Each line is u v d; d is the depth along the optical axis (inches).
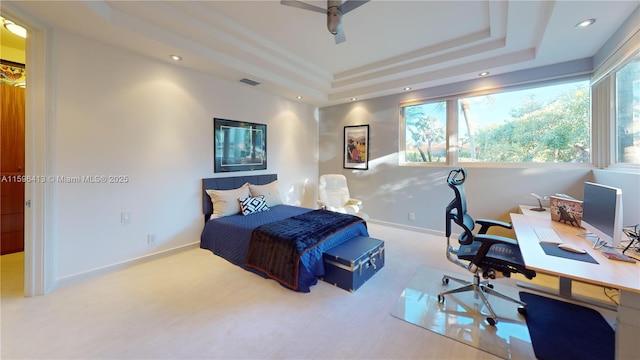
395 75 150.4
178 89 127.7
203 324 74.2
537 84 126.9
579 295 89.7
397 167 177.2
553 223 88.7
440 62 130.9
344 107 203.9
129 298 87.1
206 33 104.9
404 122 178.1
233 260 118.1
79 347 64.2
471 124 150.1
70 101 93.7
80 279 98.0
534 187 129.9
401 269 112.5
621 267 52.7
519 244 67.2
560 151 125.3
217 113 145.7
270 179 179.0
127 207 111.2
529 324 74.8
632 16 79.6
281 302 86.4
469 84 145.1
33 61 85.6
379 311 81.6
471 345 66.6
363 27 107.7
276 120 183.5
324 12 84.4
